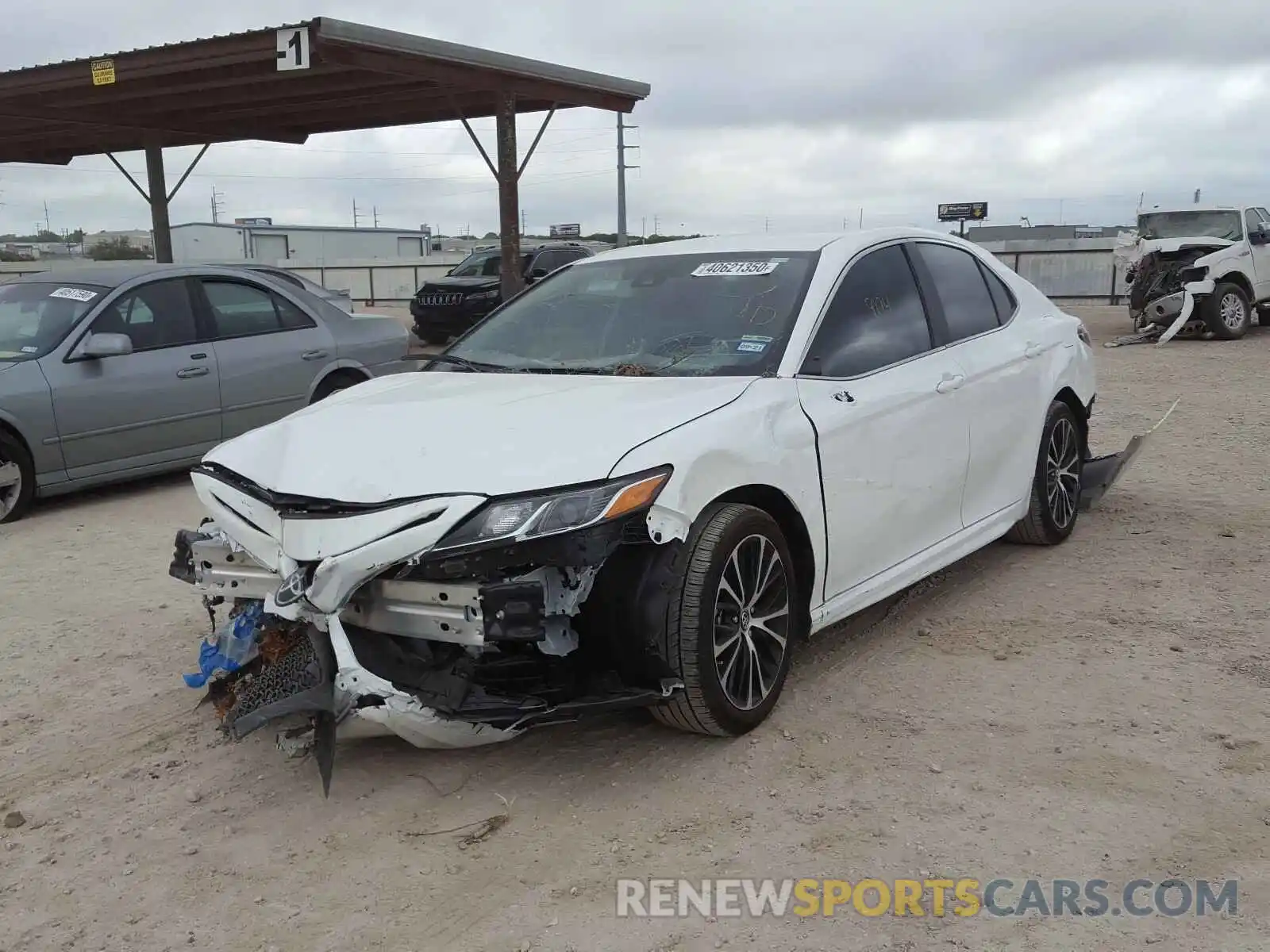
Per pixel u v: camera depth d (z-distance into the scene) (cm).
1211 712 397
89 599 573
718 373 413
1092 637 473
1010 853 314
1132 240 1836
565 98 1486
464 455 345
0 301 826
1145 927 280
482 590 319
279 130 1852
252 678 379
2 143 1930
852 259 470
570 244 2102
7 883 316
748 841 324
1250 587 531
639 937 283
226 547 376
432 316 1939
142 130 1759
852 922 286
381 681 319
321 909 299
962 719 398
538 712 334
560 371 443
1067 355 600
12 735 410
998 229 4472
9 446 734
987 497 529
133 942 288
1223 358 1513
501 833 333
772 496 389
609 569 346
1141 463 825
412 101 1573
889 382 450
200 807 355
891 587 455
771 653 392
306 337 899
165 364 808
